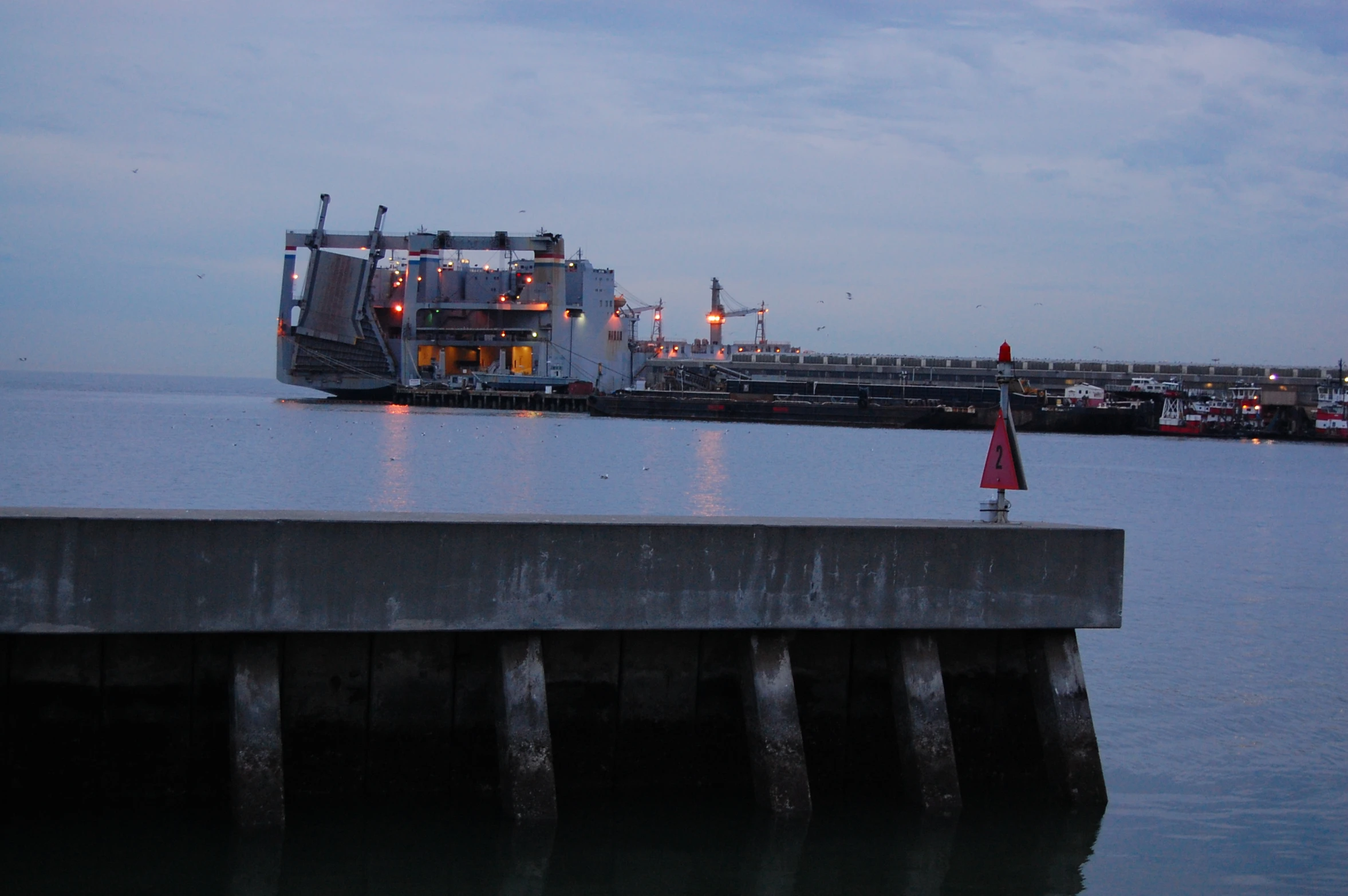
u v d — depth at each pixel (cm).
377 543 1211
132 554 1162
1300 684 2317
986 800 1455
